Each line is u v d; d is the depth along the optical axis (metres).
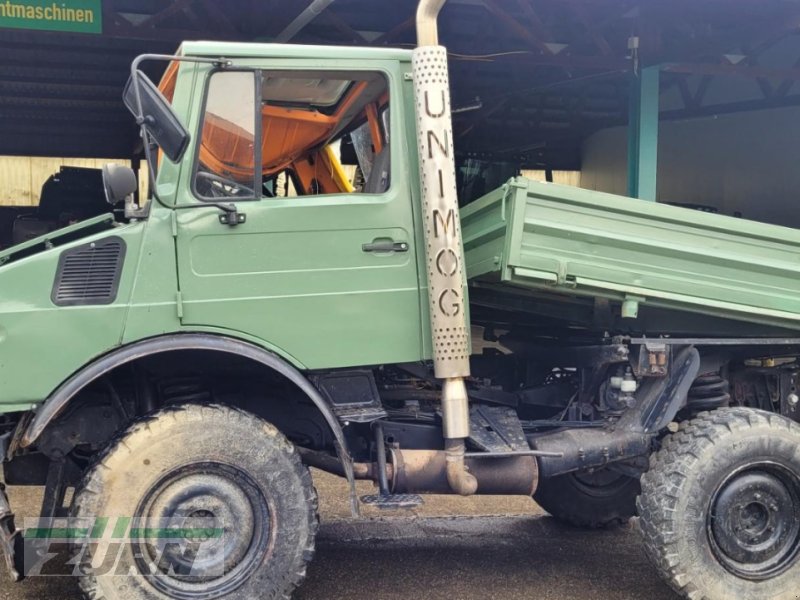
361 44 10.16
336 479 6.99
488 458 4.51
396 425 4.57
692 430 4.48
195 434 3.89
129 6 9.88
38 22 8.73
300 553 4.02
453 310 4.13
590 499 5.81
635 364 4.69
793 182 14.05
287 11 9.89
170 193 3.96
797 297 4.71
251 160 4.07
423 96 4.12
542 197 4.20
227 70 4.03
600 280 4.33
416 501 4.25
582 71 12.96
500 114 16.02
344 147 5.05
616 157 17.11
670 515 4.29
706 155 15.79
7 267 3.82
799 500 4.50
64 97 13.45
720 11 10.21
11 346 3.78
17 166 18.09
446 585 4.80
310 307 4.10
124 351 3.85
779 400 5.30
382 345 4.18
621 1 10.29
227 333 4.00
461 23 11.30
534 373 5.51
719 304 4.55
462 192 7.72
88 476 3.81
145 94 3.62
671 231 4.46
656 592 4.77
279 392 4.55
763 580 4.40
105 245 3.90
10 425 4.07
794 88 13.87
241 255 4.02
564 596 4.67
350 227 4.14
